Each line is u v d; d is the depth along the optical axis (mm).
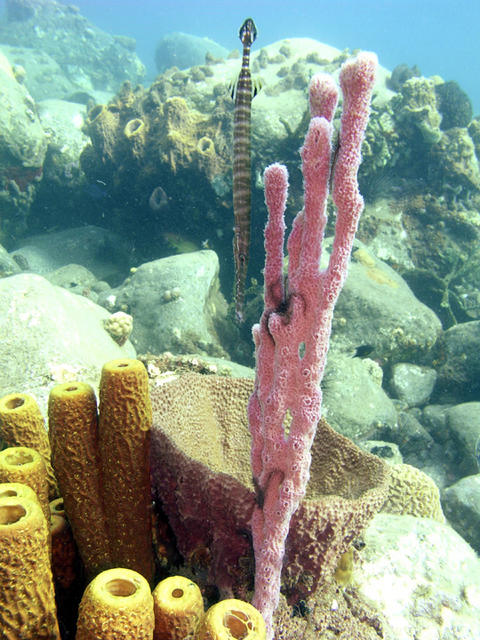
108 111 8969
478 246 9555
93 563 1849
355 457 2316
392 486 3629
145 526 1852
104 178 9359
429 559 2467
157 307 7012
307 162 1355
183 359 4664
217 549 1898
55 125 10844
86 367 3705
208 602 2033
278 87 9430
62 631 1837
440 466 6492
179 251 9062
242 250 1812
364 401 5867
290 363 1518
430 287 8930
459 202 9695
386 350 7180
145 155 8445
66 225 11367
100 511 1783
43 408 3361
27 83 17672
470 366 7469
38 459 1541
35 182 9898
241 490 1739
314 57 10820
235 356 7707
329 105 1396
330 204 7602
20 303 3785
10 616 1187
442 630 2164
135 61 24344
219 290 9008
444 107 10547
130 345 5773
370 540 2537
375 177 9172
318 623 1978
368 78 1206
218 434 2594
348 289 7266
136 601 1105
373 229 9312
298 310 1478
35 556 1163
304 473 1564
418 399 7297
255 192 8336
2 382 3428
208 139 8195
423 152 9508
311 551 1786
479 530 5176
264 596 1632
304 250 1467
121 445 1677
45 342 3631
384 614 2158
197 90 9617
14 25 21047
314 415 1511
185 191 8422
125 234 9922
